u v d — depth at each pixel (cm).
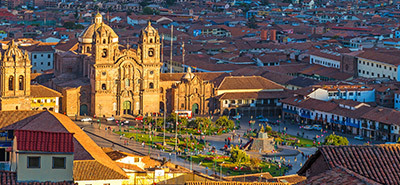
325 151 13375
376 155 13288
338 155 13275
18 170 14412
